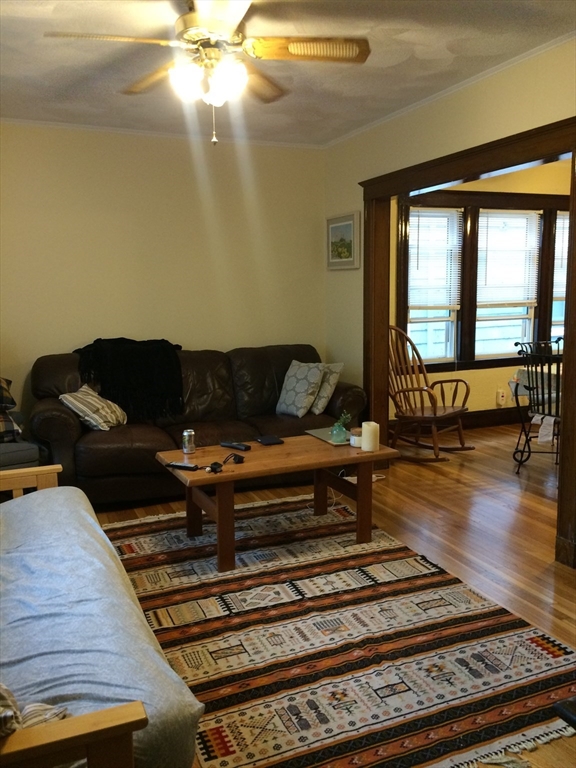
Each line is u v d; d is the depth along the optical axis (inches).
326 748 74.3
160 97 153.6
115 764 45.6
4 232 176.1
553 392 187.8
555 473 183.8
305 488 172.7
